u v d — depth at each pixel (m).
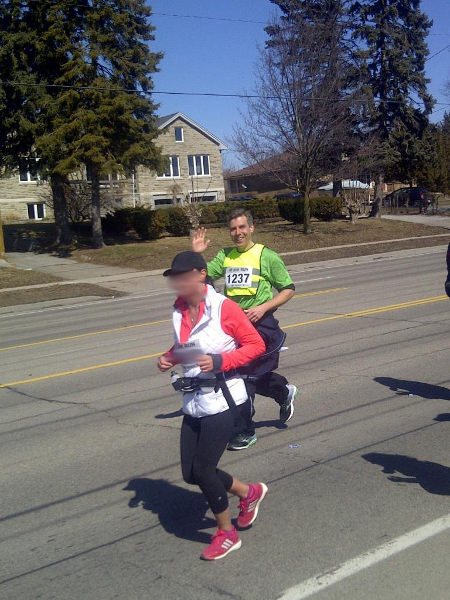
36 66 31.73
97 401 8.24
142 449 6.38
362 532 4.39
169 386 8.77
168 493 5.34
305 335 11.48
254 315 5.76
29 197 53.69
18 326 16.77
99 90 30.00
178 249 32.31
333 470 5.52
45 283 25.78
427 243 32.88
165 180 60.41
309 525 4.55
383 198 52.91
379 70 41.72
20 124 30.77
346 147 36.22
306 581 3.83
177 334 4.21
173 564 4.17
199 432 4.18
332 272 23.58
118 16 30.70
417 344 10.20
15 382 9.66
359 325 12.09
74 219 39.09
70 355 11.55
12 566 4.30
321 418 6.95
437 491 5.00
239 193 78.88
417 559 4.00
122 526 4.78
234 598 3.71
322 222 40.97
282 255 30.66
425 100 42.72
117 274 27.31
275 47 32.59
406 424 6.60
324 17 38.62
